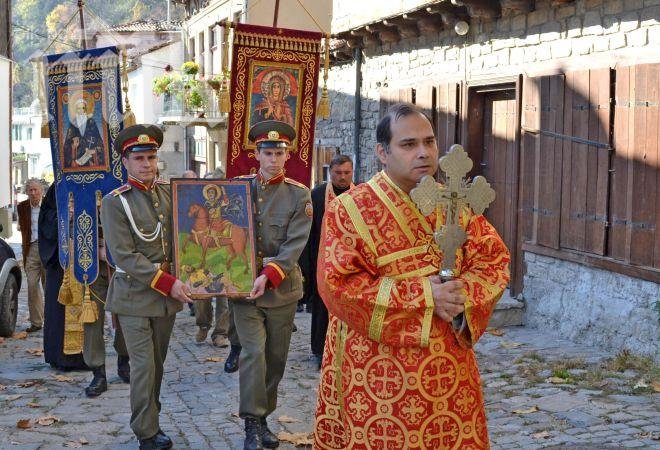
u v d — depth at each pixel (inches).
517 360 315.3
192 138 1061.1
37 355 355.3
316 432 142.7
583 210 341.4
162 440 220.2
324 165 697.0
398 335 129.3
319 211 322.7
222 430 244.1
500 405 259.9
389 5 519.8
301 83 308.5
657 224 299.4
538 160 372.8
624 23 319.6
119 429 245.0
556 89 358.3
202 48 978.1
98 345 283.4
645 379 279.4
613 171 323.0
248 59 301.1
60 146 295.7
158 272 216.5
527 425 239.6
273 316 223.9
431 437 131.6
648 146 303.0
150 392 218.5
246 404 218.8
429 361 131.1
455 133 443.8
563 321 358.3
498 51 407.8
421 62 492.4
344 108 633.0
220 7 876.6
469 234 136.9
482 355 328.5
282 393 283.9
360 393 133.4
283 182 229.9
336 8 619.8
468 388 134.8
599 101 329.1
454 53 451.2
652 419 238.7
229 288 219.0
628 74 313.4
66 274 291.6
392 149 131.5
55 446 229.0
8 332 397.1
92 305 277.1
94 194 290.0
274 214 226.5
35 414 260.2
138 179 222.2
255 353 218.8
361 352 133.6
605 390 270.1
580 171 343.0
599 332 335.3
